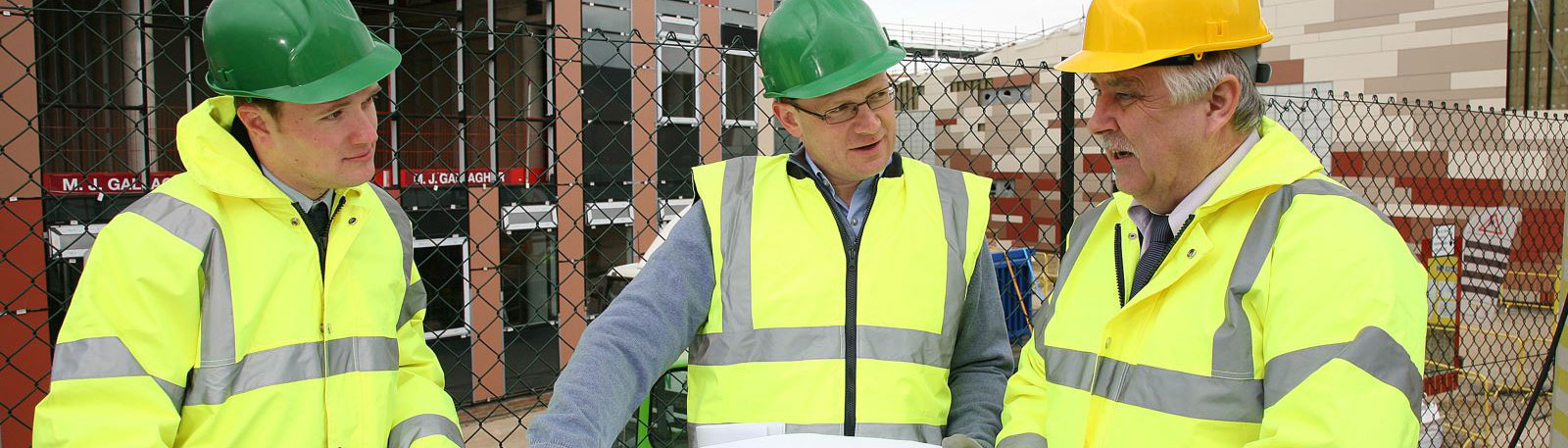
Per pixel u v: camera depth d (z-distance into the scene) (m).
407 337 2.07
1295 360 1.30
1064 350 1.65
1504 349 8.48
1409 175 11.03
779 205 1.96
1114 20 1.53
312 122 1.73
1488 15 10.97
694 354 1.96
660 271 1.86
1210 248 1.45
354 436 1.82
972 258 2.02
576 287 8.88
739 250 1.92
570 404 1.60
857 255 1.92
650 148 9.27
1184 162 1.52
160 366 1.60
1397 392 1.21
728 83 9.74
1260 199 1.46
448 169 8.02
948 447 1.73
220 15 1.73
